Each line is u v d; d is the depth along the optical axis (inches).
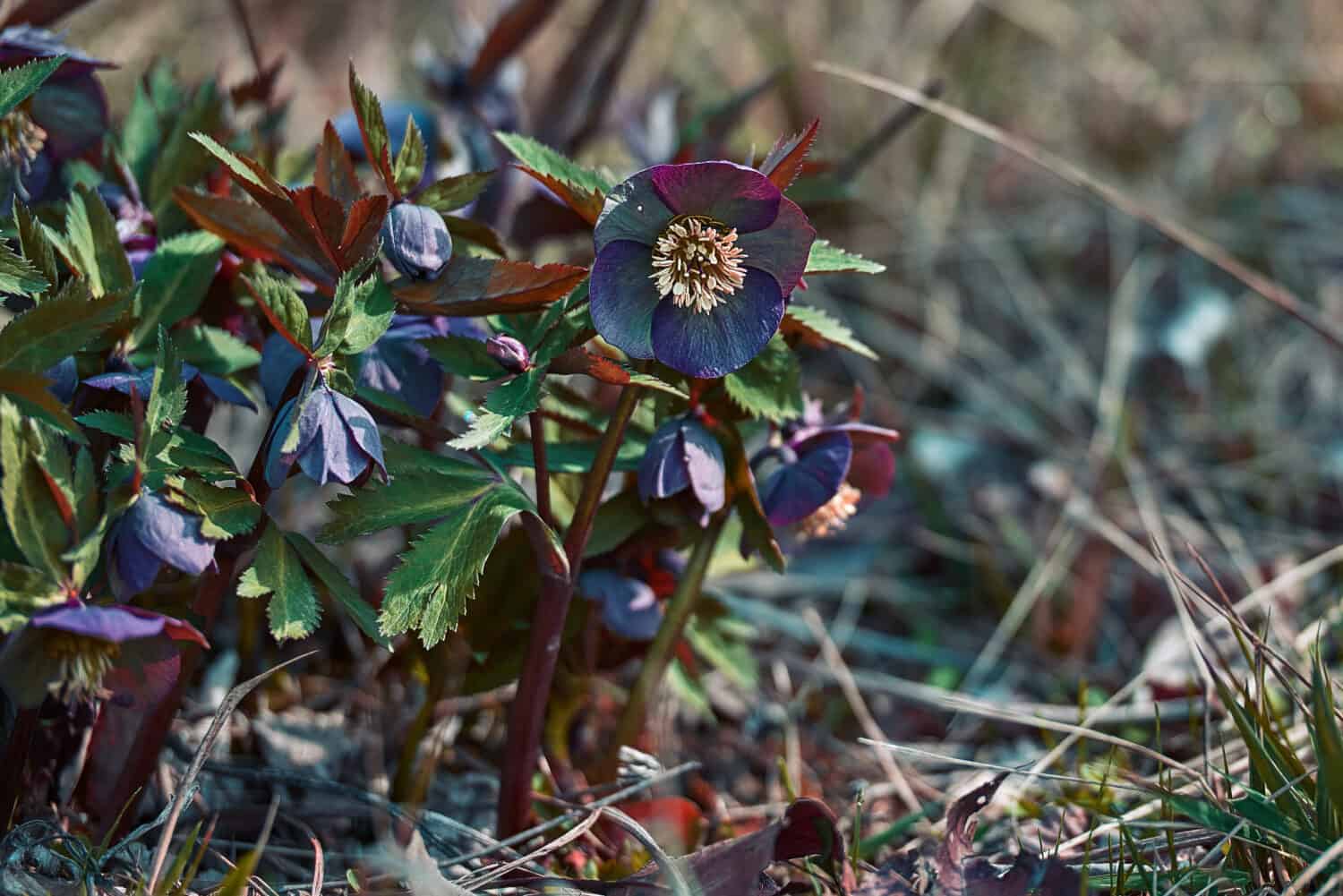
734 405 35.2
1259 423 53.2
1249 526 48.2
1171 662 41.7
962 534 48.9
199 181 36.2
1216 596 43.0
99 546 32.7
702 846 36.8
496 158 41.4
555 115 43.1
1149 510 46.2
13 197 35.1
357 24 66.4
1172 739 39.7
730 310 33.8
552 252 49.1
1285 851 34.4
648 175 33.0
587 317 34.2
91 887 33.7
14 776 34.1
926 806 38.0
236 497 33.4
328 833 37.5
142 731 34.7
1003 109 68.1
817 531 36.7
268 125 38.8
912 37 68.8
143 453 32.7
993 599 46.5
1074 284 62.7
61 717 35.3
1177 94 69.6
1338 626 40.1
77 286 33.1
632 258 33.6
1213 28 72.6
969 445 53.4
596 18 42.9
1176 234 41.5
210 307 36.3
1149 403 56.2
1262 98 69.1
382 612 33.4
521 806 36.1
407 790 37.6
